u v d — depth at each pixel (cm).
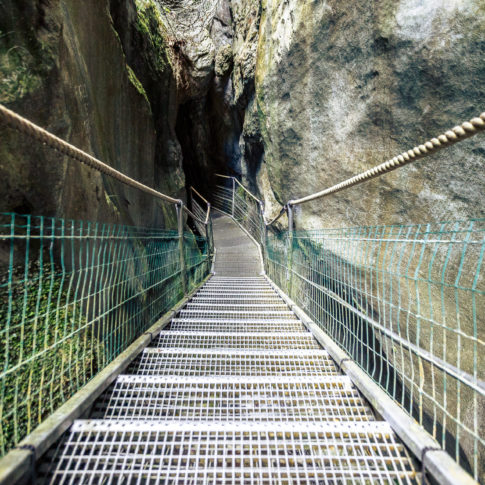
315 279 324
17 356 127
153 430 109
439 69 224
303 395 145
